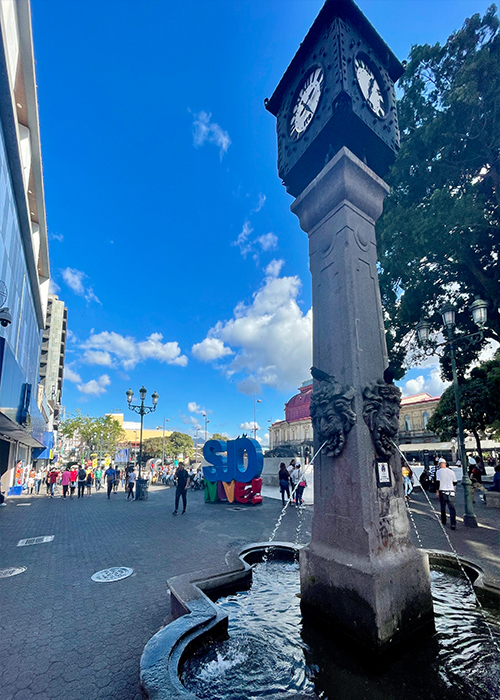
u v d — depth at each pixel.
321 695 2.15
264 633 2.98
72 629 3.82
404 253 10.88
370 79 4.31
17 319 16.31
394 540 3.16
